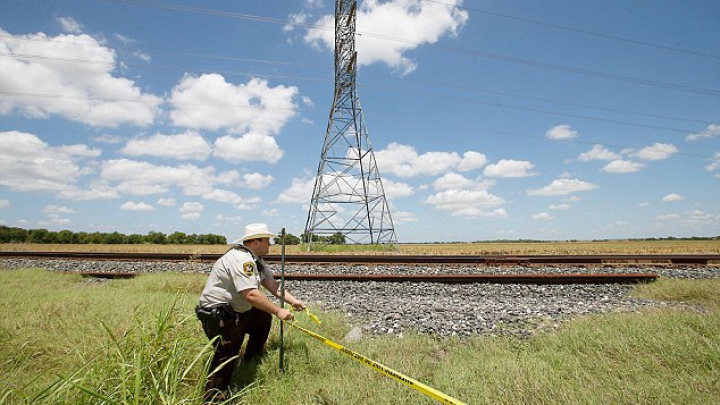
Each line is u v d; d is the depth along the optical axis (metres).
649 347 3.94
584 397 2.90
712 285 7.41
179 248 27.98
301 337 4.57
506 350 4.18
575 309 6.23
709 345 3.73
